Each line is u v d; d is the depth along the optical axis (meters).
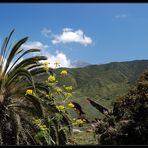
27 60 10.12
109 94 96.75
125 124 15.19
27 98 9.66
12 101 9.87
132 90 15.95
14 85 9.96
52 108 9.16
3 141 9.24
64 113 9.27
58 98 9.16
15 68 10.05
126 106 15.70
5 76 9.91
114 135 15.25
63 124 9.41
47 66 8.70
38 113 9.35
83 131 17.84
